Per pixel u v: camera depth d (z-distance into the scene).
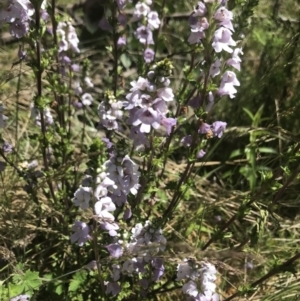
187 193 0.41
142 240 0.32
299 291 0.43
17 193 0.48
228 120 0.58
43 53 0.41
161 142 0.37
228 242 0.49
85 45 0.67
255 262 0.46
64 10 0.67
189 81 0.38
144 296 0.38
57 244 0.42
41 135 0.40
